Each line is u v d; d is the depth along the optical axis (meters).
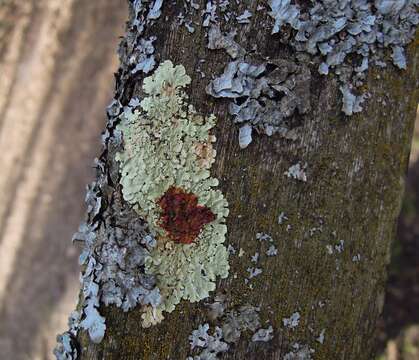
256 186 0.34
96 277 0.34
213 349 0.33
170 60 0.34
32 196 0.72
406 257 0.78
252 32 0.34
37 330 0.70
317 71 0.34
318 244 0.34
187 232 0.34
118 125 0.34
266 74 0.34
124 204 0.34
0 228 0.73
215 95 0.34
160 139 0.34
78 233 0.35
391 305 0.76
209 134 0.34
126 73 0.34
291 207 0.34
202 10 0.34
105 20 0.73
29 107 0.73
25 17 0.74
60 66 0.73
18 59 0.74
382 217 0.35
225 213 0.34
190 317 0.34
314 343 0.34
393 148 0.35
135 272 0.33
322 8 0.34
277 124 0.34
